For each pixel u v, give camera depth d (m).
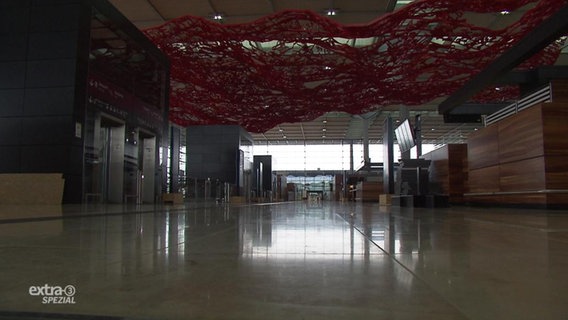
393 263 2.78
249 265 2.69
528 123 13.19
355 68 22.25
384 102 28.47
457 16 18.16
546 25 10.46
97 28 12.62
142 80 16.22
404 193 18.92
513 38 19.47
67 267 2.57
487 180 16.36
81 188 11.55
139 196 15.59
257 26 19.00
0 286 2.06
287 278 2.28
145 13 22.73
